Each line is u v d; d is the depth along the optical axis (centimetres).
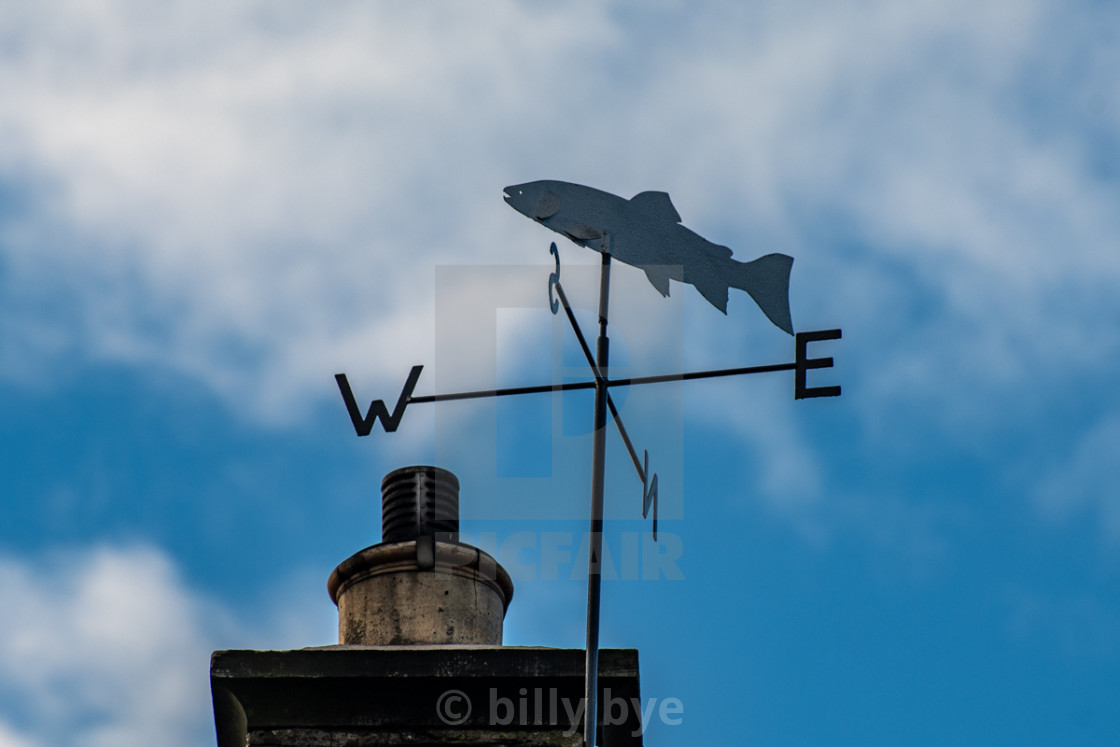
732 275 4656
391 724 4753
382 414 4844
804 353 4656
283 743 4734
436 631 5125
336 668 4781
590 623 3894
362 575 5238
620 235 4503
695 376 4625
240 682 4762
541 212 4462
